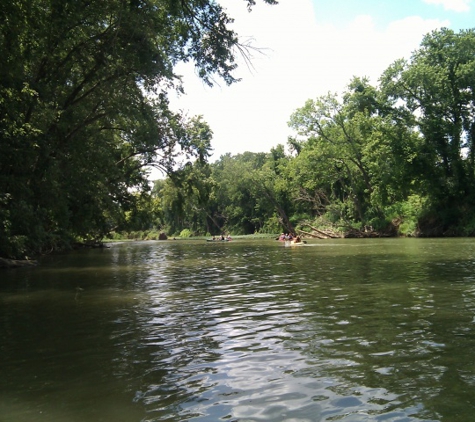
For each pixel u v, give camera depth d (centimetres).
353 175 5303
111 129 3094
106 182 3178
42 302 901
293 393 379
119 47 1898
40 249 2855
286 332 588
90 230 3894
